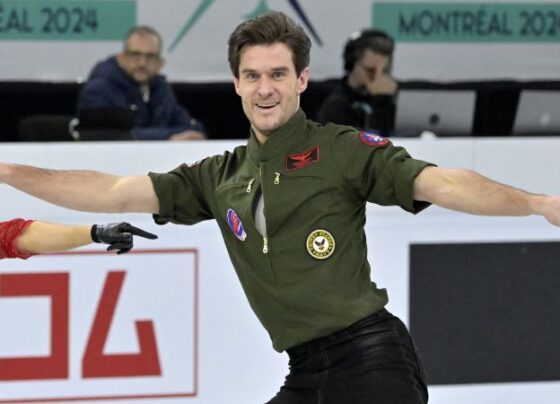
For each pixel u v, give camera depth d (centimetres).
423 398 880
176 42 1933
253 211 877
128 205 925
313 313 862
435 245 1384
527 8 2020
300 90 884
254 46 861
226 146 1383
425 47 2008
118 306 1334
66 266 1325
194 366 1350
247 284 895
